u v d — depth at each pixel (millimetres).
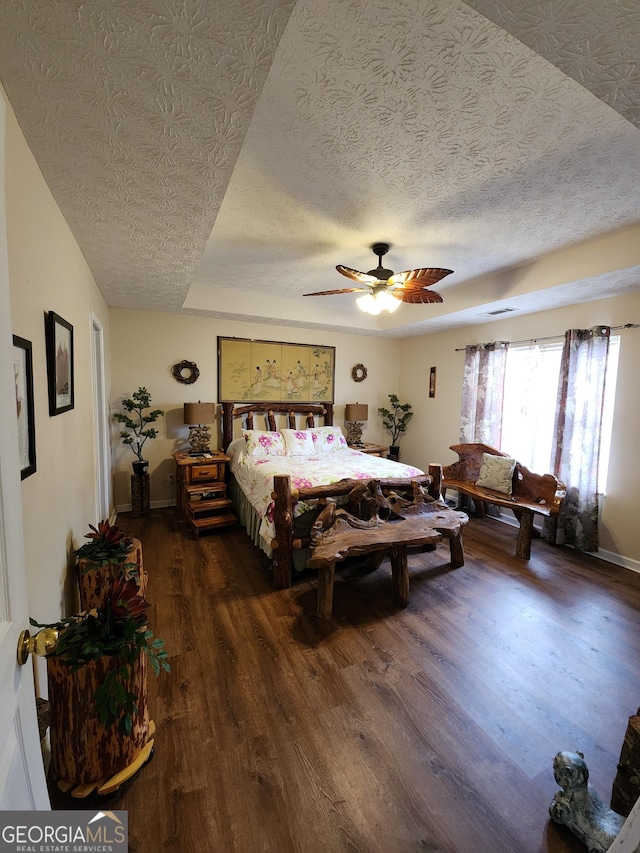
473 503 4445
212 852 1104
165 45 889
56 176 1444
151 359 4211
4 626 680
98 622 1271
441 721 1577
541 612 2402
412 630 2195
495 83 1281
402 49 1154
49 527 1469
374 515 2744
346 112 1438
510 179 1906
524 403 3947
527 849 1135
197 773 1337
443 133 1557
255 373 4766
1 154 677
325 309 4746
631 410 3074
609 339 3174
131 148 1286
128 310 4066
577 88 1295
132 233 1970
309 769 1359
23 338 1197
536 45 836
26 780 729
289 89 1322
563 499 3281
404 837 1158
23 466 1168
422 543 2412
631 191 1994
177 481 4316
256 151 1698
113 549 1931
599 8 730
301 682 1773
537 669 1897
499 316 4062
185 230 1936
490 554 3301
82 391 2242
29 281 1273
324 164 1794
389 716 1596
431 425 5258
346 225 2475
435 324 4547
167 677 1790
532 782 1340
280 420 5016
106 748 1247
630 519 3084
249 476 3654
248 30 854
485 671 1876
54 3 786
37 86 1007
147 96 1048
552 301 3396
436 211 2258
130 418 4102
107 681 1171
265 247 2875
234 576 2816
